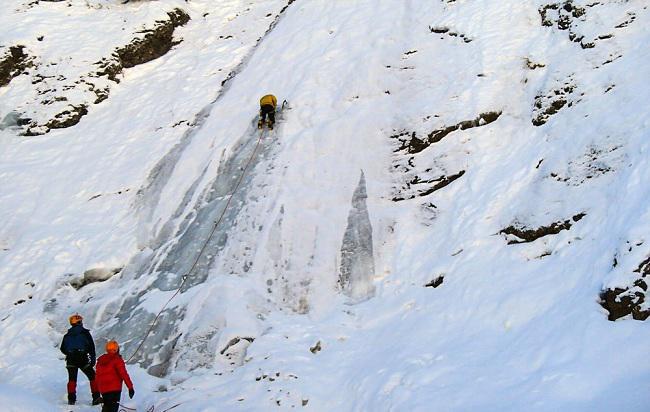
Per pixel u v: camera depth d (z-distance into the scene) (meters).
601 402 6.12
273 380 8.95
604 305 7.36
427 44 13.27
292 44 15.39
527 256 9.02
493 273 9.11
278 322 10.23
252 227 11.84
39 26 18.12
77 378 10.46
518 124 10.95
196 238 12.22
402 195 11.27
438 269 9.77
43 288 12.44
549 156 9.93
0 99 16.88
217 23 18.91
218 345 9.88
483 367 7.58
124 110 16.52
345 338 9.58
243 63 16.41
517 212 9.59
